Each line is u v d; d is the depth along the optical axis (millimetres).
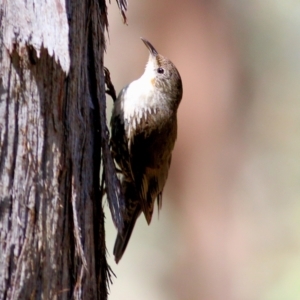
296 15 15891
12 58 4629
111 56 14641
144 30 14602
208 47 14609
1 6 4613
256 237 15141
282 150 16125
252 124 15555
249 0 15383
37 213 4734
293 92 16484
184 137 14578
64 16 4887
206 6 14727
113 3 14664
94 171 5574
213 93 14625
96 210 5574
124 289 14914
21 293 4629
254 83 15609
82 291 5094
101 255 5656
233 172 14930
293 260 15227
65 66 4879
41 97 4766
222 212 14711
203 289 14727
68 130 5020
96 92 5645
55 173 4863
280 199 15859
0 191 4590
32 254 4695
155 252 15008
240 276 14828
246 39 15344
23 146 4688
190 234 14805
